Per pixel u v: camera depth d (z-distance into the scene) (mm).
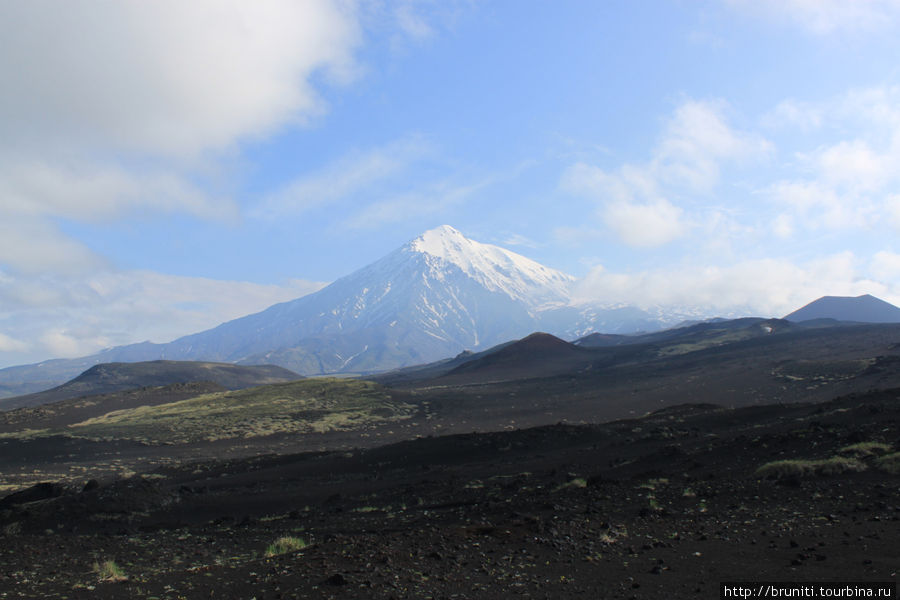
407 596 10336
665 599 9742
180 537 22422
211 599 10867
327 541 16156
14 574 14742
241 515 31266
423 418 103500
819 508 15797
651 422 52875
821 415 37000
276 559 14047
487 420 98625
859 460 20500
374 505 29375
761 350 159500
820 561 11047
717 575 10844
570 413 99875
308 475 46688
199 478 52094
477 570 12125
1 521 29734
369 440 82812
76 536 24297
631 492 21562
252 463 56500
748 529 14477
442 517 21375
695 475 23734
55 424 113250
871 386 82875
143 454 76688
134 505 32219
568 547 13945
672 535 14688
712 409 58625
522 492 25938
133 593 11758
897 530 12672
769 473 20547
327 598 10289
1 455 77938
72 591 12289
